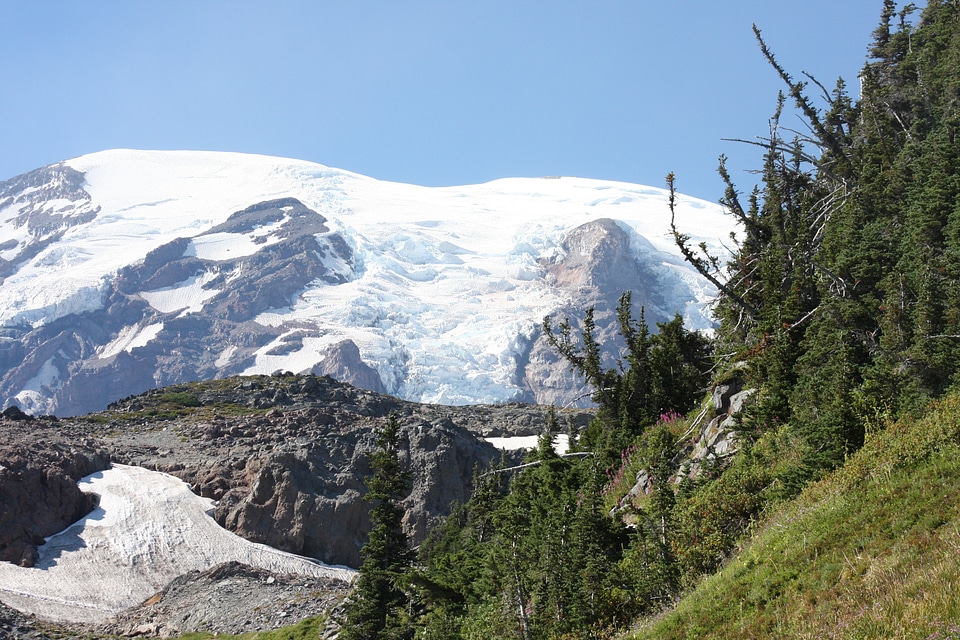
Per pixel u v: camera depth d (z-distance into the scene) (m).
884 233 54.44
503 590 38.34
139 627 75.12
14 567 85.19
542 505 47.97
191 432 130.38
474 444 128.62
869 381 37.44
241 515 103.69
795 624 25.08
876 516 28.17
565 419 165.00
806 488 33.31
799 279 51.19
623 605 34.28
